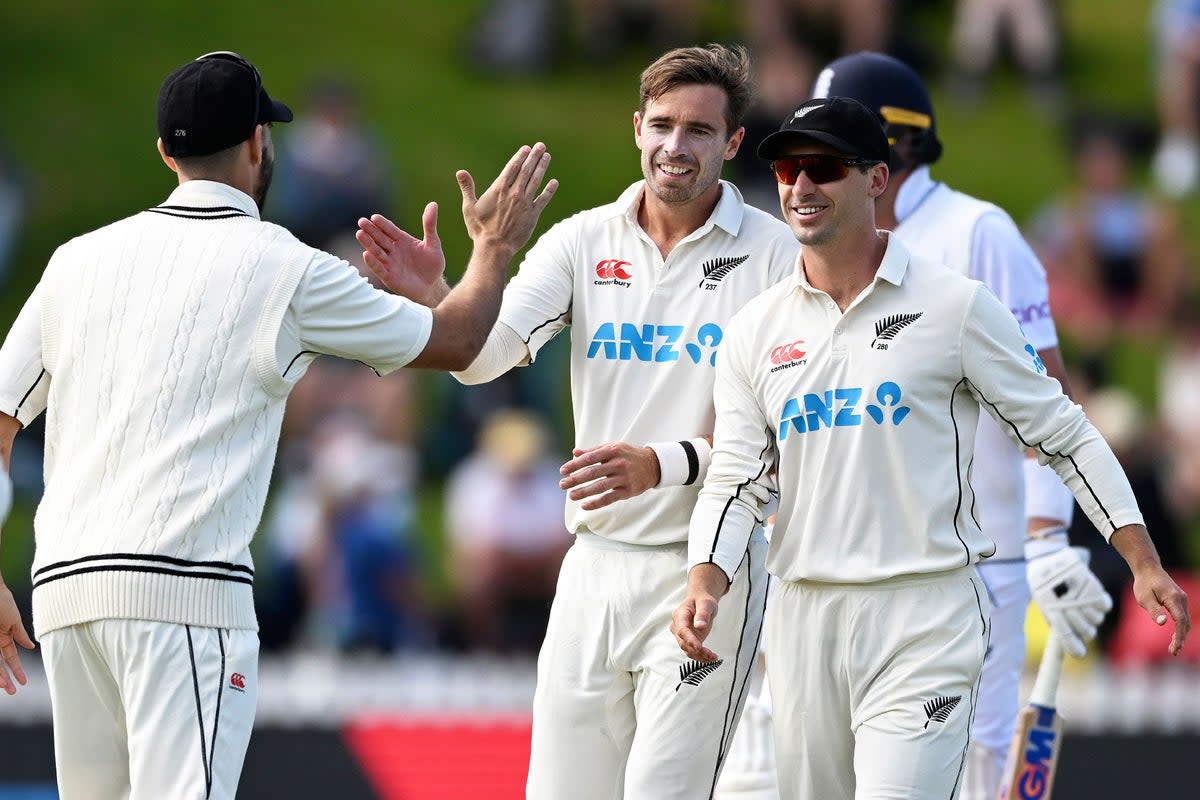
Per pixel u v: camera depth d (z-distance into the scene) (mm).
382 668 26172
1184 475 40312
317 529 34031
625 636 15438
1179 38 53594
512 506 35281
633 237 15781
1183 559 33406
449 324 13805
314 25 59156
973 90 56469
